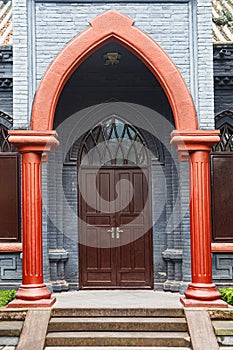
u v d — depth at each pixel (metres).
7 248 9.60
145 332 7.77
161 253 10.40
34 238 8.38
